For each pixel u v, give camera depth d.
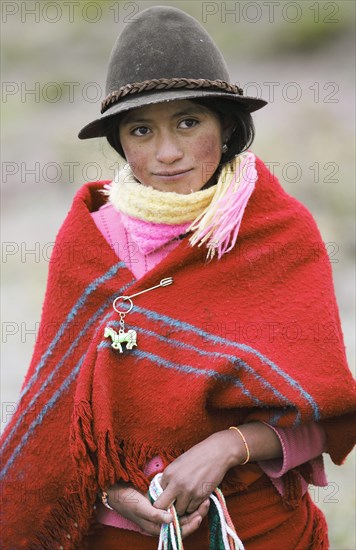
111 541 4.57
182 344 4.38
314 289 4.48
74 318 4.65
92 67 27.33
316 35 24.02
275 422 4.31
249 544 4.47
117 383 4.42
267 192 4.62
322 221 14.42
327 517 7.13
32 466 4.68
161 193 4.42
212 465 4.20
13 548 4.76
